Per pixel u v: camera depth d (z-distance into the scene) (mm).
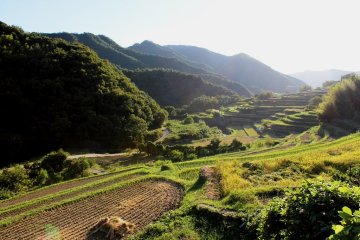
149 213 16891
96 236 14773
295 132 72375
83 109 64750
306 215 7461
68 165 33875
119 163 44500
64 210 18453
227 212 13484
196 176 24031
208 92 162250
